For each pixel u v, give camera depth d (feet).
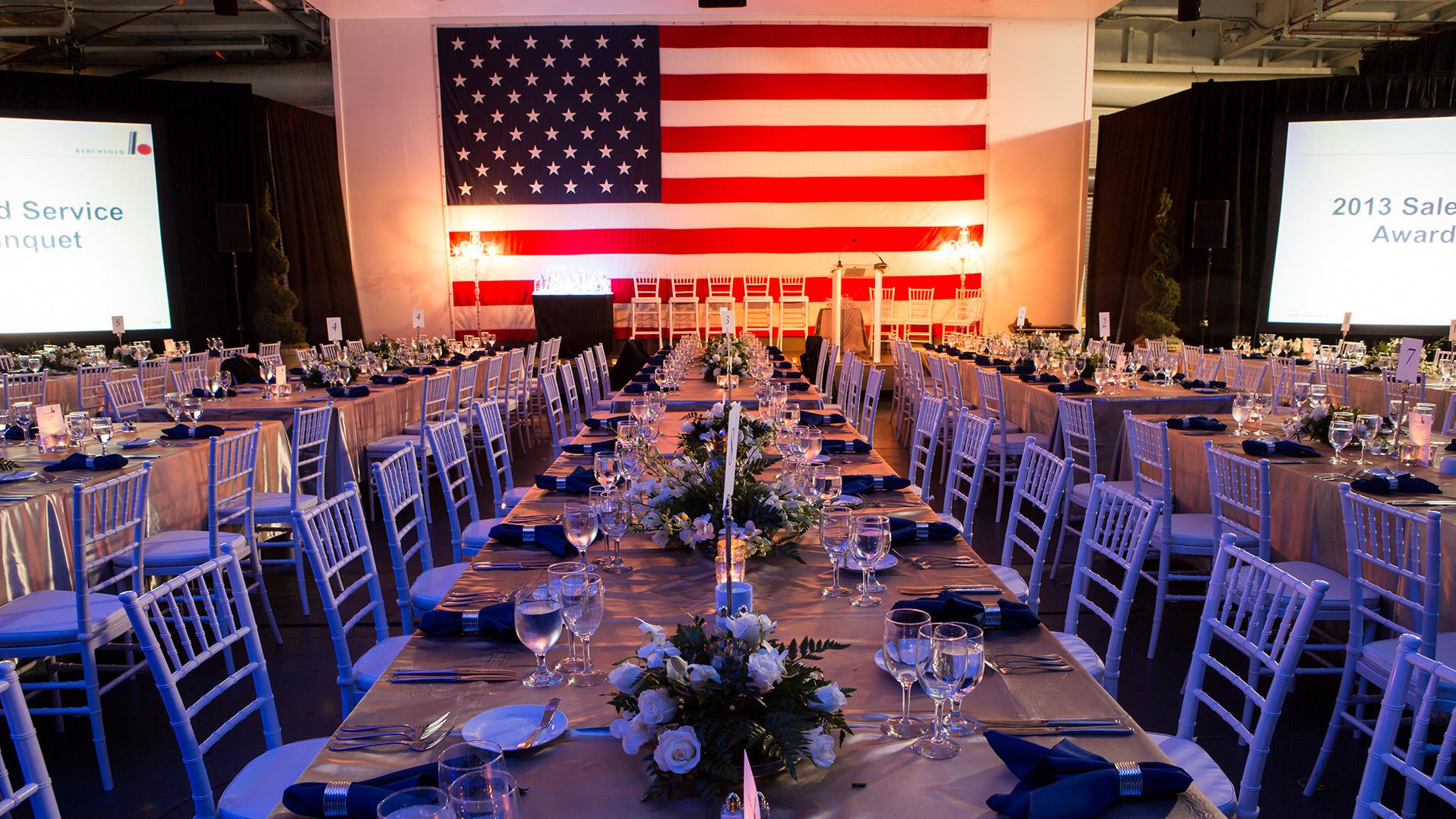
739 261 44.14
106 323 36.73
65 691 11.39
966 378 28.17
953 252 44.27
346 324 43.47
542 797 4.34
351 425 19.27
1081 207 44.21
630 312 44.09
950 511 14.28
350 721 5.19
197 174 40.37
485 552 8.38
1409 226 35.83
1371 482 10.84
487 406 15.64
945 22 42.68
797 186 43.70
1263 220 40.47
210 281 41.16
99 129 35.76
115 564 11.89
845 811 4.22
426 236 43.55
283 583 15.62
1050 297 44.80
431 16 41.96
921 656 4.74
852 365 26.04
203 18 42.63
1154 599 14.40
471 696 5.49
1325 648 9.74
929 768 4.59
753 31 42.55
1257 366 25.38
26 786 4.84
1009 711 5.24
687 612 6.79
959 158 43.70
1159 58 46.47
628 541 8.68
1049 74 43.27
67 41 42.16
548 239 43.75
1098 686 5.57
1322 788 9.01
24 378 22.86
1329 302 37.52
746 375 23.47
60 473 12.37
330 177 44.80
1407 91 38.42
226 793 6.17
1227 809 5.95
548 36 42.39
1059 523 18.49
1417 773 4.87
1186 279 41.50
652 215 43.78
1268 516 11.08
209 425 16.05
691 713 4.29
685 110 43.09
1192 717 7.29
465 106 42.78
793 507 8.09
